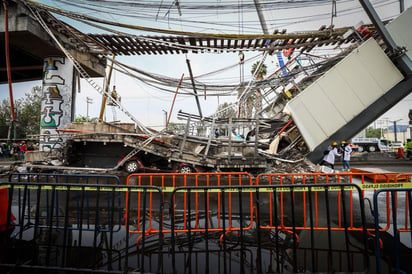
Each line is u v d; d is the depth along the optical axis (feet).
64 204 18.33
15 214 15.52
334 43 38.17
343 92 32.55
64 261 9.26
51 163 34.22
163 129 35.63
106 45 42.45
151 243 10.96
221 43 37.06
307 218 15.08
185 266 8.89
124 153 38.60
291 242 11.05
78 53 43.52
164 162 38.04
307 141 33.47
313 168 32.14
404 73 31.99
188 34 30.30
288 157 37.83
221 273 8.42
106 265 9.00
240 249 10.30
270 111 55.72
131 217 15.24
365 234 9.27
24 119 97.25
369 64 31.99
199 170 33.42
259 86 42.14
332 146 33.40
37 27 35.99
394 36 32.01
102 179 29.43
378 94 31.65
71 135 35.99
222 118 34.99
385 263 9.16
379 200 20.29
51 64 41.32
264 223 14.10
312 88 33.50
